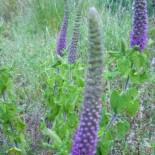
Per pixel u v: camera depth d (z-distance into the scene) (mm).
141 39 357
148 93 633
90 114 231
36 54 770
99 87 223
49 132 357
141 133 522
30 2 1107
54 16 1047
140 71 418
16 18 1083
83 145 244
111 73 379
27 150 478
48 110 530
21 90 630
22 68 720
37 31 983
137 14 352
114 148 486
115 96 366
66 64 437
